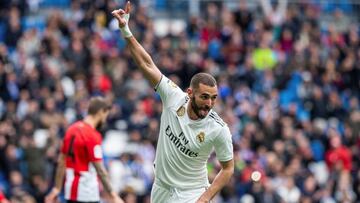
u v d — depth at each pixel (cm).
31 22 5703
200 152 2047
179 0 6397
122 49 5272
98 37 5103
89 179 2600
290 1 6450
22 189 3681
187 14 6356
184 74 5094
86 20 5278
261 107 4969
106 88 4747
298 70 5544
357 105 5578
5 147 3919
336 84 5681
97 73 4709
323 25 6638
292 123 4822
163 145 2067
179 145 2044
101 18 5359
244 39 5666
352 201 4475
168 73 5041
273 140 4588
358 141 4950
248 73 5303
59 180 2603
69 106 4441
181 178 2070
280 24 6006
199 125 2025
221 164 2066
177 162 2056
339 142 4753
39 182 3722
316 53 5734
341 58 5928
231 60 5528
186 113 2034
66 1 6097
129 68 5050
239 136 4575
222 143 2038
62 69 4819
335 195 4338
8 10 5462
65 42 5109
